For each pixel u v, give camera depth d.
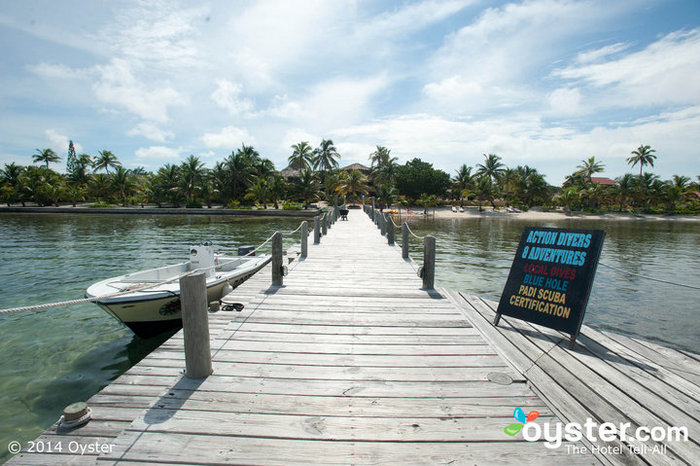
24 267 14.32
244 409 2.74
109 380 5.54
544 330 4.59
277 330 4.38
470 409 2.78
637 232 39.75
